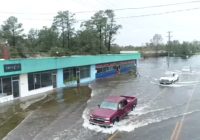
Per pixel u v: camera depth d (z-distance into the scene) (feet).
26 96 97.35
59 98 92.53
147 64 303.48
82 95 98.07
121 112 62.28
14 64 90.84
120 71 187.83
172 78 129.80
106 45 232.53
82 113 70.08
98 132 53.88
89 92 104.88
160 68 239.30
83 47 197.26
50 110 74.13
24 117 67.00
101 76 159.22
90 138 50.29
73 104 81.92
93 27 222.69
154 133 53.16
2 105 81.56
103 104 62.23
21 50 160.04
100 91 107.14
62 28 199.82
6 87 89.20
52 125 59.31
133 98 74.54
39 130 55.77
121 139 49.67
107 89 112.37
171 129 55.72
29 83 100.37
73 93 102.94
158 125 58.59
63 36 200.75
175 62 341.62
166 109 74.33
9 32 199.93
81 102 84.89
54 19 199.21
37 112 72.08
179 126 57.88
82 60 135.54
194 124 59.36
